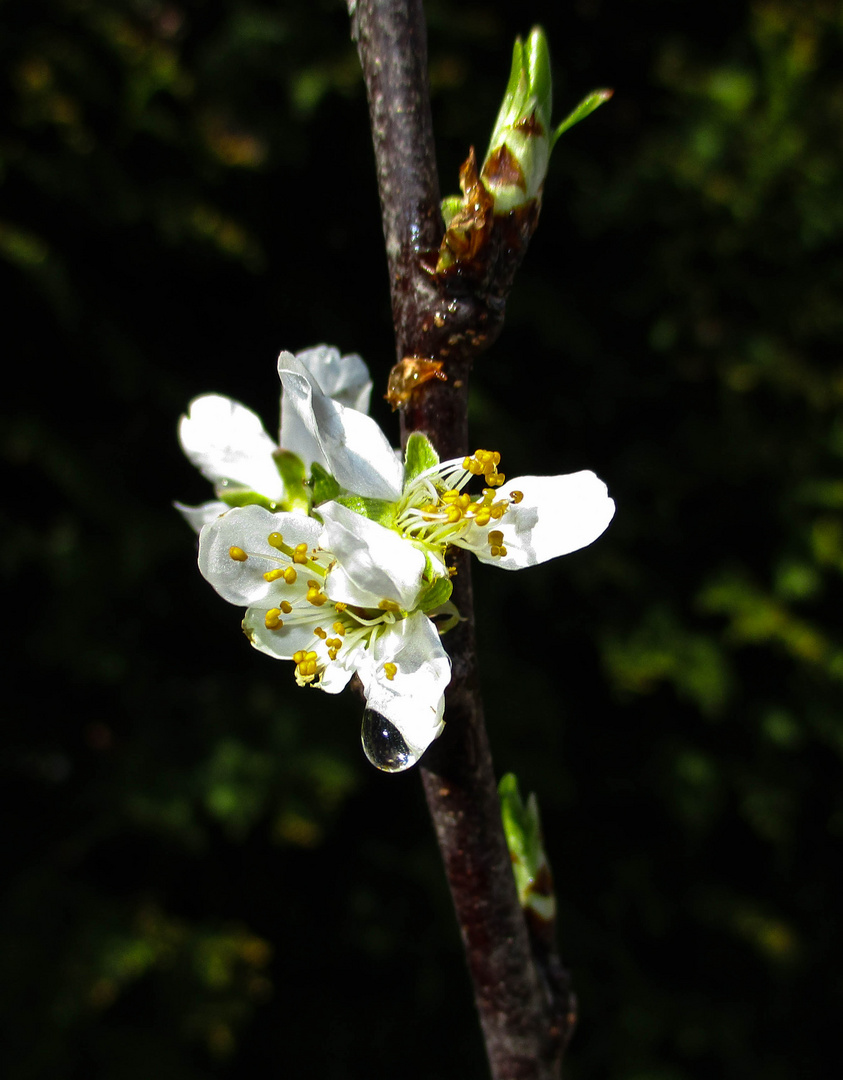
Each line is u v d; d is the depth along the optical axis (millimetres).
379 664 103
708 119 399
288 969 389
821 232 399
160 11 376
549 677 417
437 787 106
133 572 328
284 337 393
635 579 387
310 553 109
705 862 430
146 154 347
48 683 352
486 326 104
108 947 314
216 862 375
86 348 339
